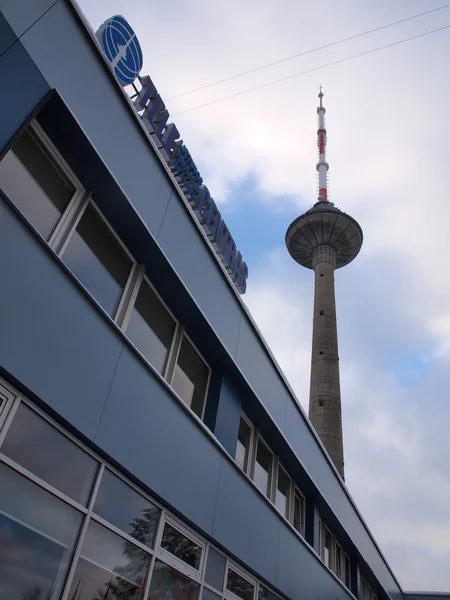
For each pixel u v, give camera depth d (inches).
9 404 255.8
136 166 389.1
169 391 382.9
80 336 305.0
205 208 807.7
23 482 254.4
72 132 324.5
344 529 764.0
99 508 301.0
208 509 410.0
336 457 1561.3
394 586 1085.1
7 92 276.2
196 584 383.2
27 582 243.6
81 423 293.9
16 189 302.5
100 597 286.2
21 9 295.1
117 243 391.9
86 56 345.1
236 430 499.2
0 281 257.1
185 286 426.0
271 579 498.6
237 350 515.2
